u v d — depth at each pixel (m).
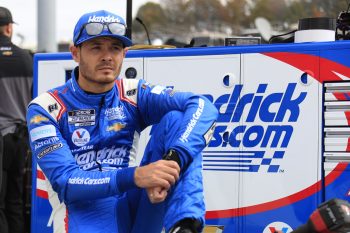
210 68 5.04
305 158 4.73
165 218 3.32
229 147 4.97
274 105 4.84
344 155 4.62
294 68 4.76
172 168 3.24
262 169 4.87
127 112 3.68
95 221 3.50
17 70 6.79
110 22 3.44
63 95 3.60
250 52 4.90
